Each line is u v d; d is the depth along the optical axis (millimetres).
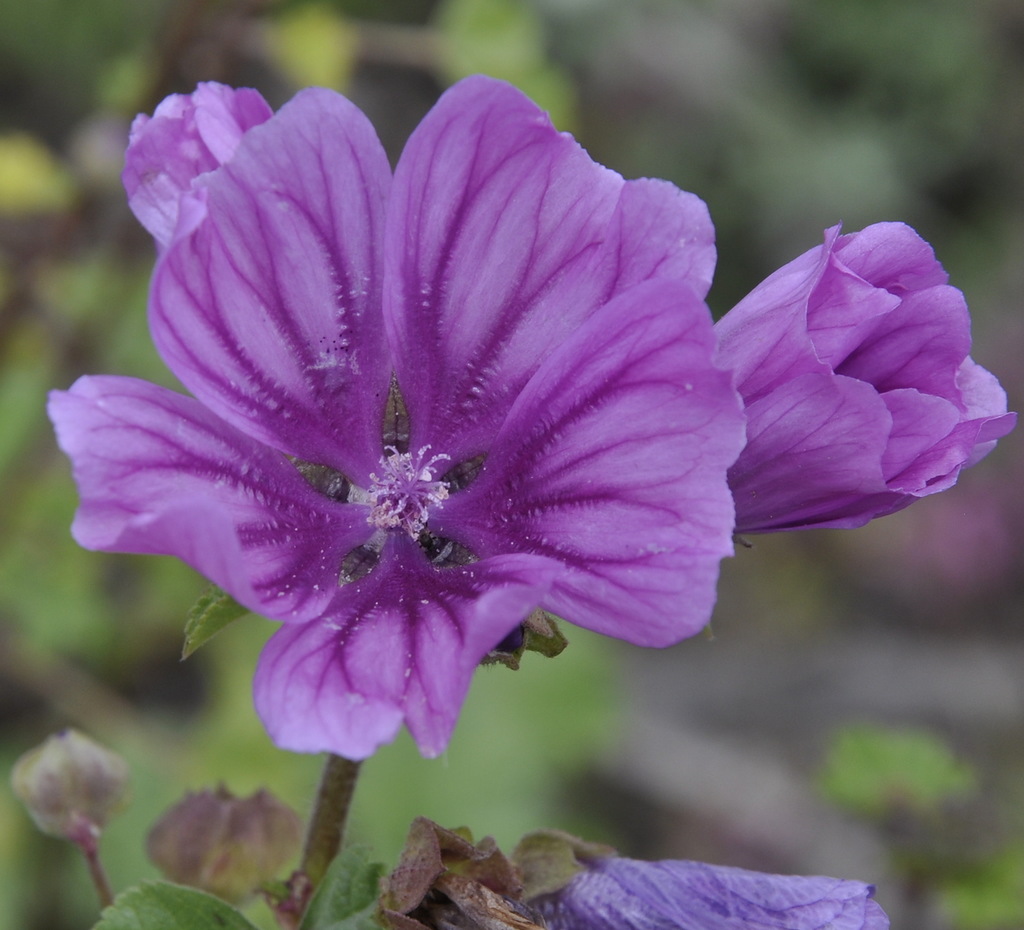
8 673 354
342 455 205
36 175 341
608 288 198
